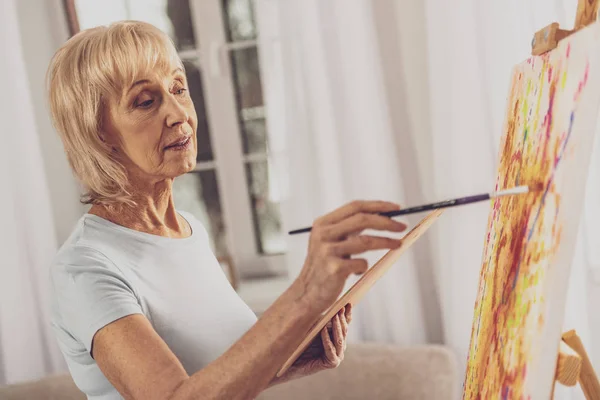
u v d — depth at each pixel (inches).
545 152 27.6
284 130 82.7
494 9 73.6
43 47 92.4
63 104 39.2
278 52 81.7
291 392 80.1
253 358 27.0
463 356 78.6
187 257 42.9
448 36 75.3
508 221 32.5
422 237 83.9
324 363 42.1
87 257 37.1
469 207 76.3
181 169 39.8
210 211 97.0
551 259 25.0
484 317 35.4
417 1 80.2
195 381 27.5
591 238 74.4
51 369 89.0
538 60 31.6
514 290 29.4
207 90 93.9
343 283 25.1
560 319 24.8
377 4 81.5
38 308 88.4
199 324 41.2
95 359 33.8
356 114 79.7
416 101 81.5
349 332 82.4
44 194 87.6
